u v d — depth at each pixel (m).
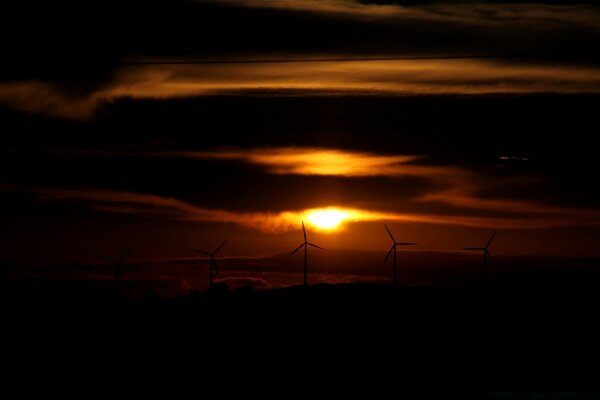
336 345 103.25
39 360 91.25
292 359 93.62
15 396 73.81
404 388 77.62
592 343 105.44
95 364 89.44
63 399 72.75
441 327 116.06
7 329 109.94
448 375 84.44
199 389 77.19
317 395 74.38
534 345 103.94
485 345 103.44
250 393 75.25
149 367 88.19
